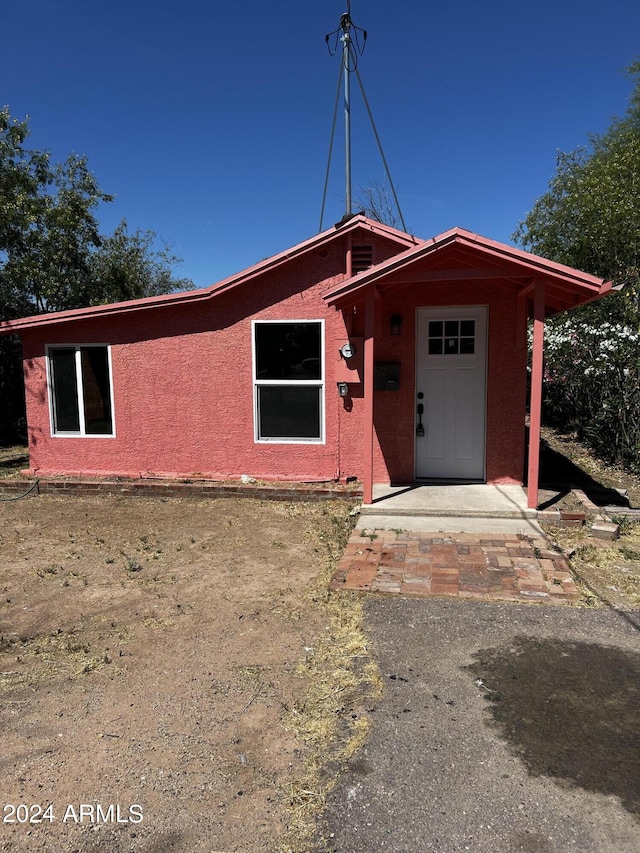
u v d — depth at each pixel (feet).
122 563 18.45
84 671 11.98
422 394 25.53
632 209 41.06
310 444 27.12
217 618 14.33
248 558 18.67
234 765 9.09
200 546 19.98
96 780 8.82
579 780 8.61
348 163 28.68
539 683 11.21
